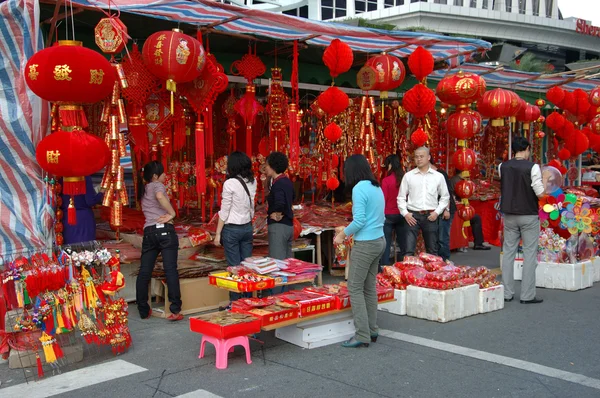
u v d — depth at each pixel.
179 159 8.36
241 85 7.82
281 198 5.89
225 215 5.64
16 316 4.35
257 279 4.87
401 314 5.95
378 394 3.86
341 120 8.77
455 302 5.75
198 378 4.16
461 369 4.34
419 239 8.13
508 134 11.66
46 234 4.69
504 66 10.36
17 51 4.49
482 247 10.27
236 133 8.78
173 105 5.68
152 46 5.10
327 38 6.88
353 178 4.73
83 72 4.12
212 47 7.15
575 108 9.70
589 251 7.63
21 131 4.52
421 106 7.10
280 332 5.11
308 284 7.21
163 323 5.64
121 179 5.14
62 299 4.29
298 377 4.18
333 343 5.00
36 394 3.88
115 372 4.29
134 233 6.80
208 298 6.18
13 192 4.58
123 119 5.11
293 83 6.66
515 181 6.39
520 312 6.07
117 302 4.69
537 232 6.42
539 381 4.08
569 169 13.74
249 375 4.22
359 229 4.66
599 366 4.40
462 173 7.72
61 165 4.27
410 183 6.73
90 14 5.53
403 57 8.35
